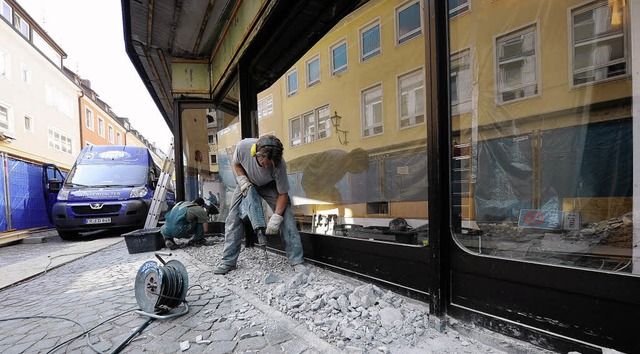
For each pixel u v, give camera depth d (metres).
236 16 4.55
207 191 6.61
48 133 16.66
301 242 3.57
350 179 4.11
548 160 1.99
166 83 7.69
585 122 1.86
